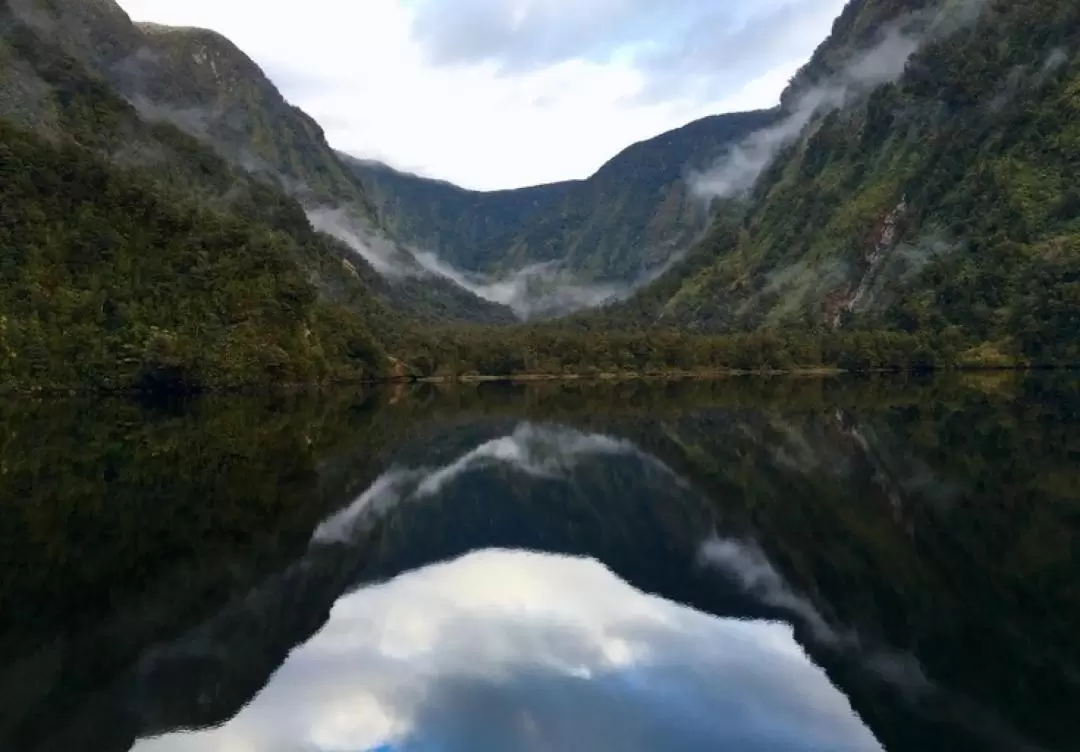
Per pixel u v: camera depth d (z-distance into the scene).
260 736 17.91
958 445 61.25
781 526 38.62
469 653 22.86
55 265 123.19
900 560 31.12
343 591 29.03
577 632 24.62
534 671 21.52
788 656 22.19
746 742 17.25
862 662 21.50
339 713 19.02
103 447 61.47
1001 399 105.94
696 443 71.50
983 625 23.62
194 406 105.31
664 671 21.31
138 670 21.50
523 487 52.72
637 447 70.62
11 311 114.69
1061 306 158.12
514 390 159.50
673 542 36.97
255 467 55.47
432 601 27.98
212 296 139.50
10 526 35.66
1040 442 61.41
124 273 130.50
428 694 19.97
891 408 97.69
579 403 124.25
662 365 199.88
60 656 22.25
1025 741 16.91
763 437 73.69
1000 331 174.75
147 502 41.53
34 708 19.25
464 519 42.81
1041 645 22.05
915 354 175.12
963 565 29.69
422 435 80.25
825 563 31.41
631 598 28.19
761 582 29.72
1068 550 31.08
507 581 30.83
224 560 32.19
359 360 177.38
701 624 25.25
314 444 70.44
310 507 43.22
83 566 30.38
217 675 21.23
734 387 154.75
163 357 120.06
